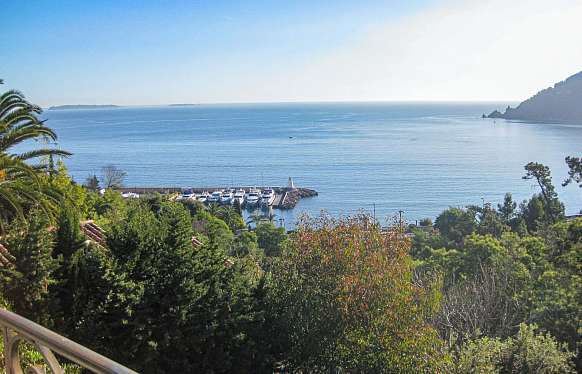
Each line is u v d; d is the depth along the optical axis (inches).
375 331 488.7
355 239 521.0
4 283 378.3
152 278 440.1
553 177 5024.6
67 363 268.5
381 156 6939.0
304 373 509.7
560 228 971.9
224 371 447.2
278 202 4094.5
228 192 4387.3
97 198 1392.7
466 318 650.8
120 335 418.3
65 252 434.9
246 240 1923.0
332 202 4192.9
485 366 495.5
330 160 6663.4
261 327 489.1
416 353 483.8
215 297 462.3
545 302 694.5
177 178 5418.3
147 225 473.7
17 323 98.4
